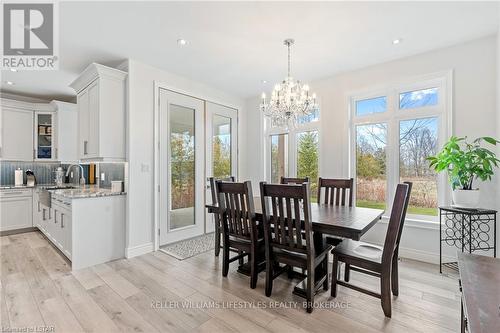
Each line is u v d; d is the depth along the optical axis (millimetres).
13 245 3525
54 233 3385
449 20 2264
